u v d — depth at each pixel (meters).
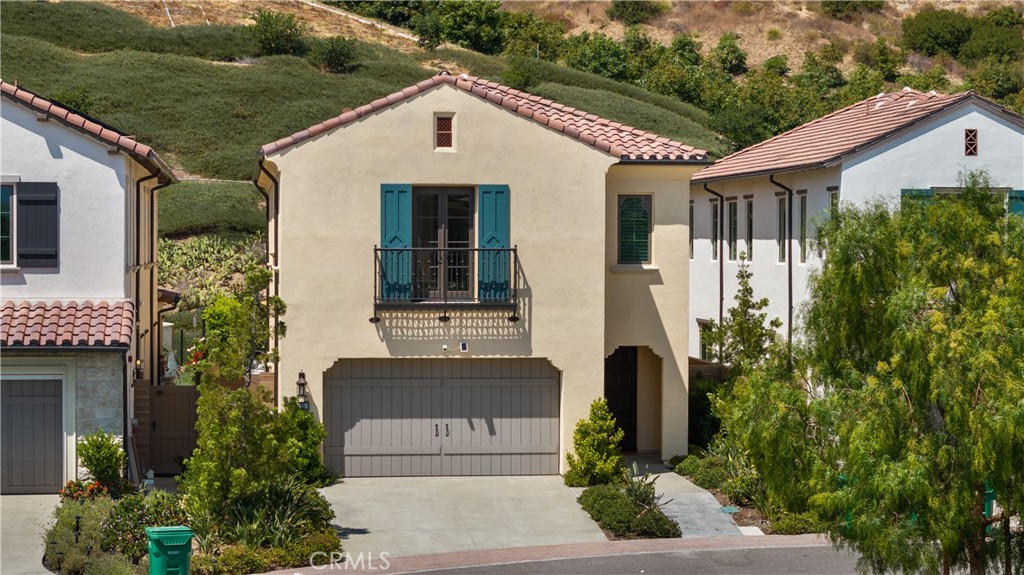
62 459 22.39
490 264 24.45
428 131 24.31
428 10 80.94
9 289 22.70
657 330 26.17
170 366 34.00
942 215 15.26
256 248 45.12
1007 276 14.78
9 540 19.56
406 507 22.58
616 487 22.64
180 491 21.38
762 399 15.39
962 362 13.67
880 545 13.81
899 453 13.98
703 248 35.81
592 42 78.81
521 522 21.67
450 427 24.98
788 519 21.17
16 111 22.67
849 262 15.23
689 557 19.52
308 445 23.88
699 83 75.06
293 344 24.16
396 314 24.36
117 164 22.89
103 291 22.89
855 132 29.31
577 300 24.78
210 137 55.47
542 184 24.62
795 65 85.62
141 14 74.19
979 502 14.45
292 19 68.62
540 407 25.16
